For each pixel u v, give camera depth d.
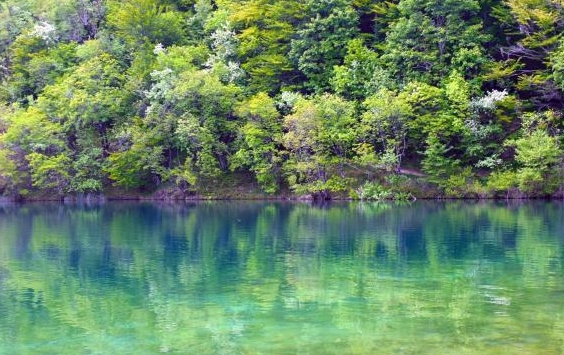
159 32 55.12
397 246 21.31
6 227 29.38
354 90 46.81
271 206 40.19
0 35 58.47
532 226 26.41
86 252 21.06
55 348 10.30
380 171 44.16
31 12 61.91
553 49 43.59
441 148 42.50
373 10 50.56
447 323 11.36
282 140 44.12
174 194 47.00
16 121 46.78
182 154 48.84
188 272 17.11
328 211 35.72
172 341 10.59
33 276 16.78
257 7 52.88
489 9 48.62
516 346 9.91
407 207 37.25
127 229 27.92
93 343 10.53
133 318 12.23
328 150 44.00
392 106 41.84
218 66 49.44
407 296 13.70
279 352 9.84
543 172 40.66
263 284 15.34
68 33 58.53
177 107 47.09
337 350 9.84
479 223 27.80
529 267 17.05
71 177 47.69
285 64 50.25
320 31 49.12
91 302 13.65
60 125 48.59
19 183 48.41
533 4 44.16
